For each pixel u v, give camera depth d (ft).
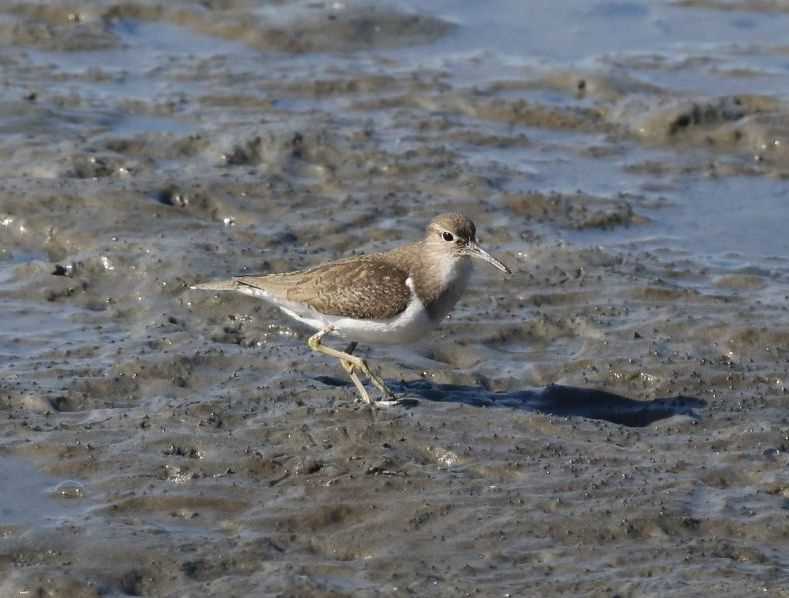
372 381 46.06
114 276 55.11
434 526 38.32
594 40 85.81
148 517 38.70
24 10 85.66
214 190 62.69
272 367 48.08
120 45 82.89
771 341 50.70
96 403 45.37
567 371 48.78
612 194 66.03
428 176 66.03
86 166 64.64
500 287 55.42
